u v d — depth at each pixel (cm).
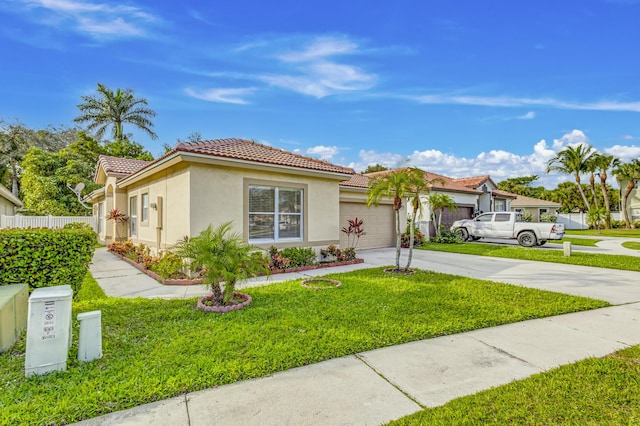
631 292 742
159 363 368
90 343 375
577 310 595
